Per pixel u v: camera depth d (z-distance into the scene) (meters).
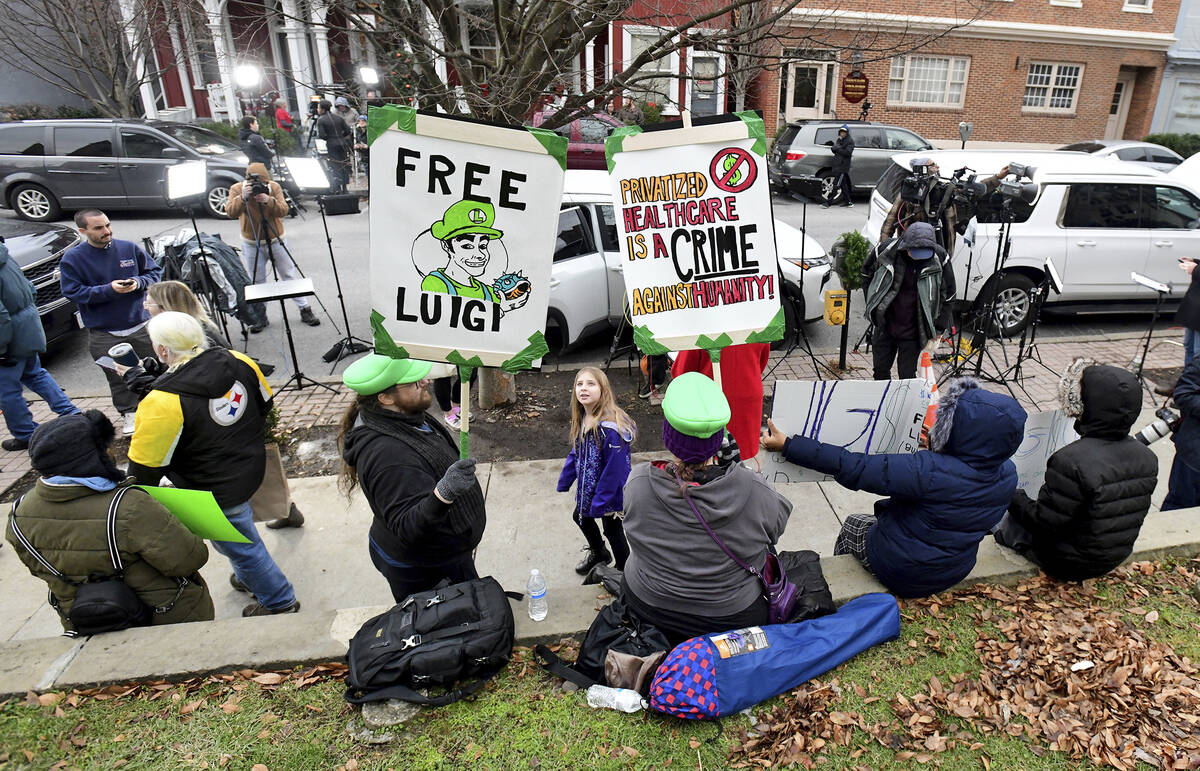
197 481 3.24
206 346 3.30
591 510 3.63
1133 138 21.86
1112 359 7.25
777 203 14.66
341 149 13.16
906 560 3.02
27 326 5.23
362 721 2.57
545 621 3.02
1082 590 3.29
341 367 7.09
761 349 4.06
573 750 2.47
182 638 2.90
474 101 4.73
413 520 2.51
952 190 6.25
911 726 2.57
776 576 2.83
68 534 2.75
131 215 12.95
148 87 18.00
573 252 6.67
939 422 2.87
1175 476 4.08
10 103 17.53
